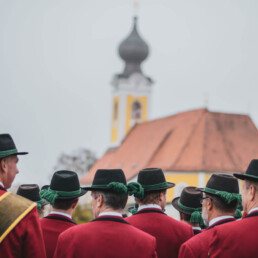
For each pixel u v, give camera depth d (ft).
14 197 21.20
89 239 22.50
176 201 33.86
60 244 22.86
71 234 22.91
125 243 22.52
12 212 20.61
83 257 22.29
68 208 27.48
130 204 195.11
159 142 251.19
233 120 232.53
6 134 21.94
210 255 22.79
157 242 27.27
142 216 27.71
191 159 221.25
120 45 342.85
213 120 232.12
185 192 31.42
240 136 227.20
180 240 27.68
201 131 229.25
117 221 23.06
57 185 27.04
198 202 31.04
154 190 27.78
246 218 22.85
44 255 20.93
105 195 23.26
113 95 333.83
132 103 327.26
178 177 220.43
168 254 27.40
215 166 216.13
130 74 328.70
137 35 344.49
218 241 22.61
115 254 22.29
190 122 239.71
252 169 23.12
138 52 339.57
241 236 22.24
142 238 22.90
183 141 232.12
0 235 20.17
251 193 23.03
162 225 27.50
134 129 302.86
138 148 273.75
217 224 24.93
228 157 219.41
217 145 222.89
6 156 21.56
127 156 280.10
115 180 23.49
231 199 24.47
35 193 31.42
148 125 284.82
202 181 213.46
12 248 20.29
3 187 21.67
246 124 231.71
